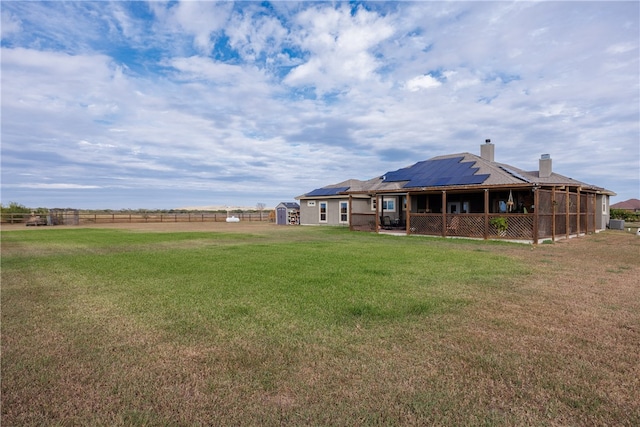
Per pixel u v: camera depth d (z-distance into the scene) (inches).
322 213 1205.1
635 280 275.4
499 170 706.2
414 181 782.5
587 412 99.2
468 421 94.7
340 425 92.7
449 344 148.0
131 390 112.0
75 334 163.3
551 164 847.7
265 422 94.3
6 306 210.5
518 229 616.4
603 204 968.3
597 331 163.2
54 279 289.9
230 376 121.1
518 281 270.4
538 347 145.0
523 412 99.0
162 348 146.2
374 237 692.7
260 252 453.7
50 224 1318.9
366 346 146.3
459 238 654.5
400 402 104.0
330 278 282.0
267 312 194.2
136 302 217.5
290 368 126.9
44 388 113.5
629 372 123.2
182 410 100.6
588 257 402.3
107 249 504.4
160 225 1322.6
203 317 186.9
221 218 1852.9
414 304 206.4
